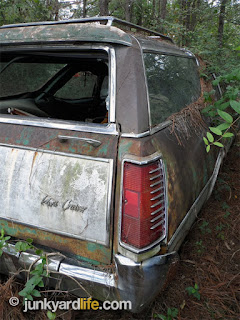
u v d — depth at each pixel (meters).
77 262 1.74
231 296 2.17
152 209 1.57
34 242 1.85
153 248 1.59
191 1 7.64
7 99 2.83
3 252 1.88
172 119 2.07
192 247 2.65
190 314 2.04
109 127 1.64
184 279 2.33
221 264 2.48
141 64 1.72
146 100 1.69
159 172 1.62
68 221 1.69
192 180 2.10
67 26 1.79
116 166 1.59
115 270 1.63
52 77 2.83
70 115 2.90
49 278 1.80
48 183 1.71
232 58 4.96
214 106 2.60
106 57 1.79
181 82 2.57
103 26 1.73
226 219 3.01
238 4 7.11
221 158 3.10
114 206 1.59
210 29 7.67
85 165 1.64
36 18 5.86
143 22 8.58
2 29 1.98
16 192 1.80
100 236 1.63
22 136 1.84
